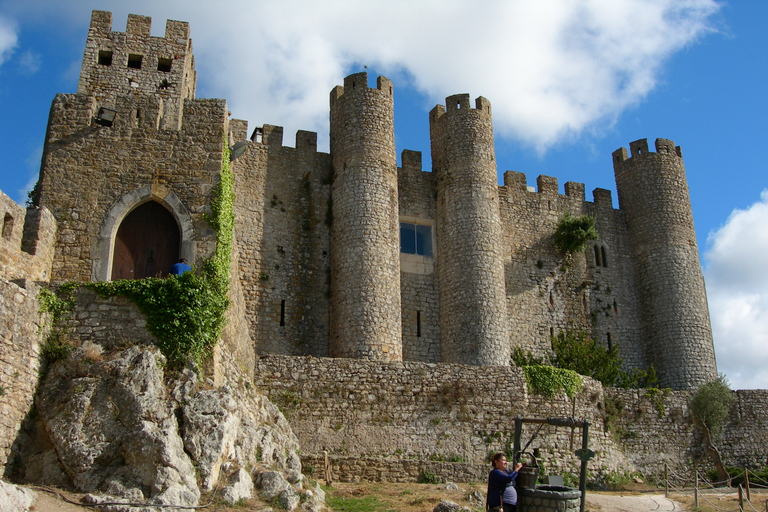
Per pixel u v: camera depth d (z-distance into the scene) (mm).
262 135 35062
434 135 37906
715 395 32750
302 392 24344
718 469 30766
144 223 21500
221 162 22125
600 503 22266
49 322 17750
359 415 24578
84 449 15453
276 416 22453
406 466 23562
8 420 15641
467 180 35250
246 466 17109
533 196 40594
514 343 36688
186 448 15969
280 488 16500
